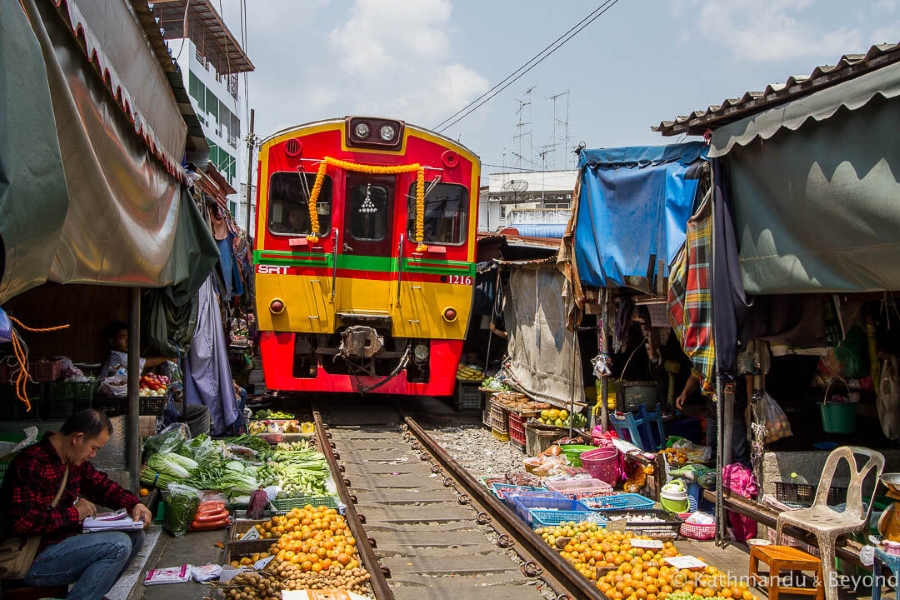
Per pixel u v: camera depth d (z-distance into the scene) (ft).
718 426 21.43
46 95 8.43
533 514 22.30
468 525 23.15
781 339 20.88
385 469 30.17
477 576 18.98
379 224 38.24
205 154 26.68
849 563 18.28
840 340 21.17
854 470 17.83
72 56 10.50
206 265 23.35
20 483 13.88
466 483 26.48
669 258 22.86
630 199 25.76
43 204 8.28
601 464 26.84
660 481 25.25
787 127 17.69
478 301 51.80
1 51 7.54
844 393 23.89
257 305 37.37
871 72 15.83
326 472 26.35
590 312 30.40
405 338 39.14
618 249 26.40
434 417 43.88
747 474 21.65
